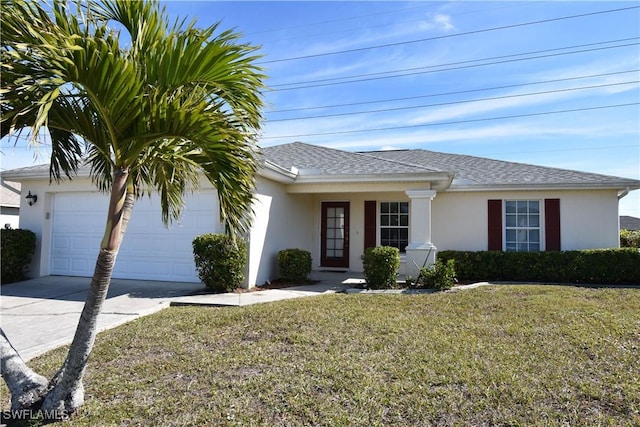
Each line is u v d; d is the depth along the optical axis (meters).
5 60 2.54
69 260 10.62
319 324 5.87
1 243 9.66
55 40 2.49
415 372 4.10
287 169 10.14
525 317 6.25
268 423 3.18
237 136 3.15
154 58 2.95
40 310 7.07
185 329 5.70
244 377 4.04
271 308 6.87
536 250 11.94
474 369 4.16
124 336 5.35
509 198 12.22
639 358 4.46
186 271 9.66
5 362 3.27
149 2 3.14
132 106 2.83
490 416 3.28
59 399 3.21
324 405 3.45
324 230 13.56
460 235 12.52
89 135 3.12
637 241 16.72
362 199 13.30
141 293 8.38
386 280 9.41
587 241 11.59
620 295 8.16
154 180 4.40
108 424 3.15
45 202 10.67
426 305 7.23
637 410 3.36
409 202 12.91
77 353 3.20
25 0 2.57
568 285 10.08
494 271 11.18
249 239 9.13
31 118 2.94
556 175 12.50
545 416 3.28
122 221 3.22
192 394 3.68
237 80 3.27
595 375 4.03
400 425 3.16
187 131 3.00
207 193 9.53
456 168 14.25
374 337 5.27
